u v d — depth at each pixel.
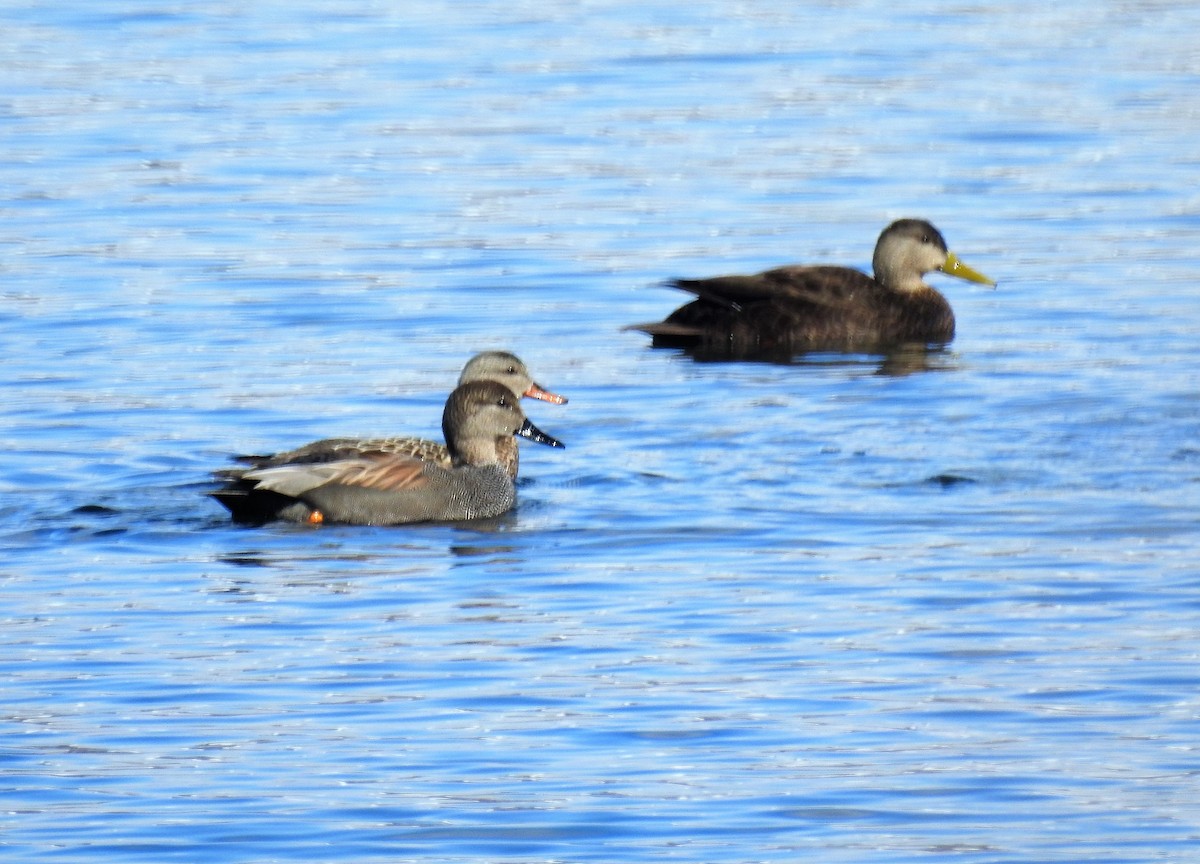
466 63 40.00
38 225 28.34
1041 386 21.08
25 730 12.24
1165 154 32.12
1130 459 18.20
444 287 25.48
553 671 13.20
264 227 28.31
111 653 13.62
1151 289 25.11
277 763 11.73
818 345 24.16
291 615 14.45
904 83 37.91
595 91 37.41
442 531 16.80
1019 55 40.38
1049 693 12.66
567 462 18.72
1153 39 41.81
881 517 16.64
